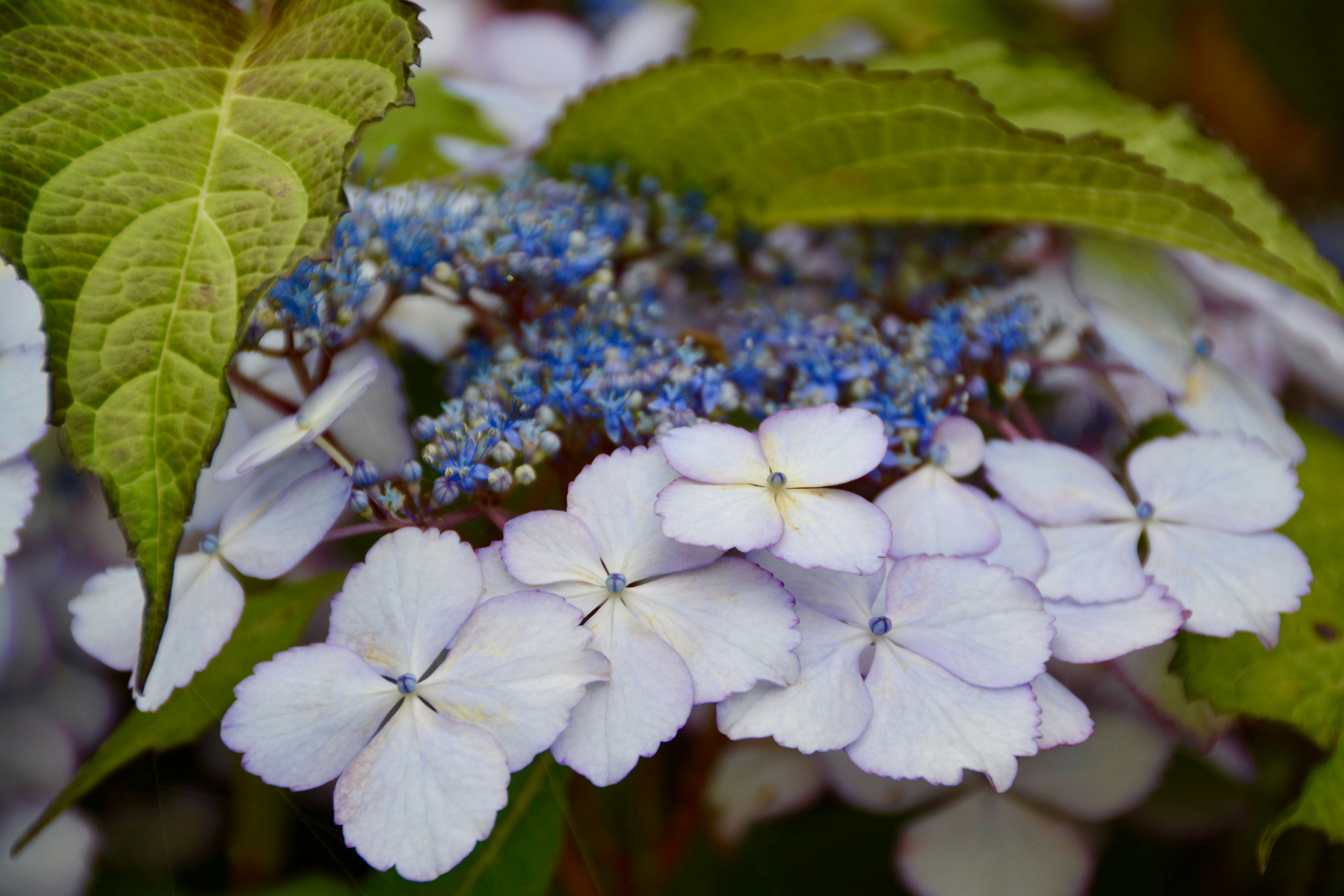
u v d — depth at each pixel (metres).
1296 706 0.28
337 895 0.26
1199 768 0.28
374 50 0.27
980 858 0.27
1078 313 0.32
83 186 0.26
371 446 0.28
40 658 0.29
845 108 0.32
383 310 0.30
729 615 0.26
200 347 0.25
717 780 0.27
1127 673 0.28
